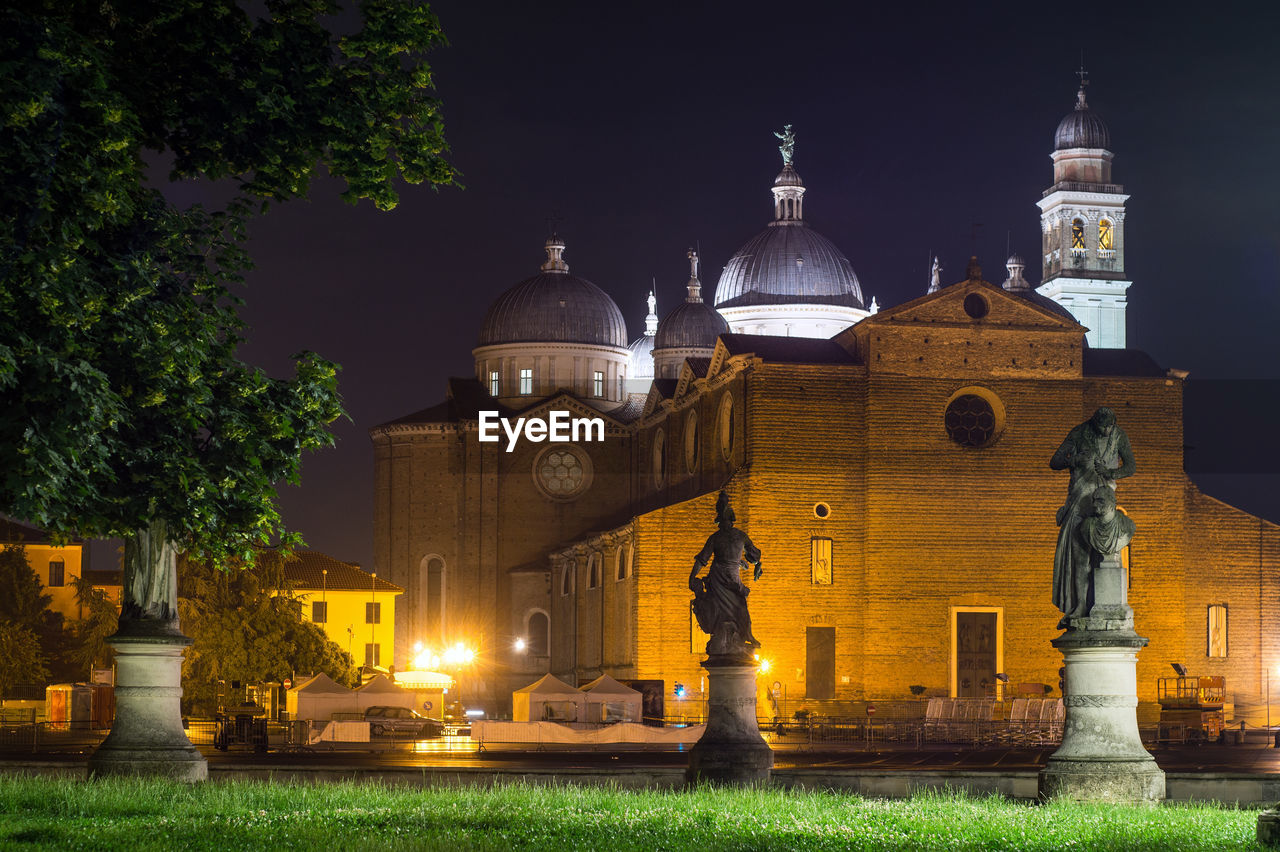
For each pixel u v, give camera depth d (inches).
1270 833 866.8
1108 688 1151.0
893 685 3398.1
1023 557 3476.9
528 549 4707.2
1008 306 3531.0
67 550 4347.9
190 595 3351.4
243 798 1072.8
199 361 1042.1
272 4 1117.7
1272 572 3570.4
